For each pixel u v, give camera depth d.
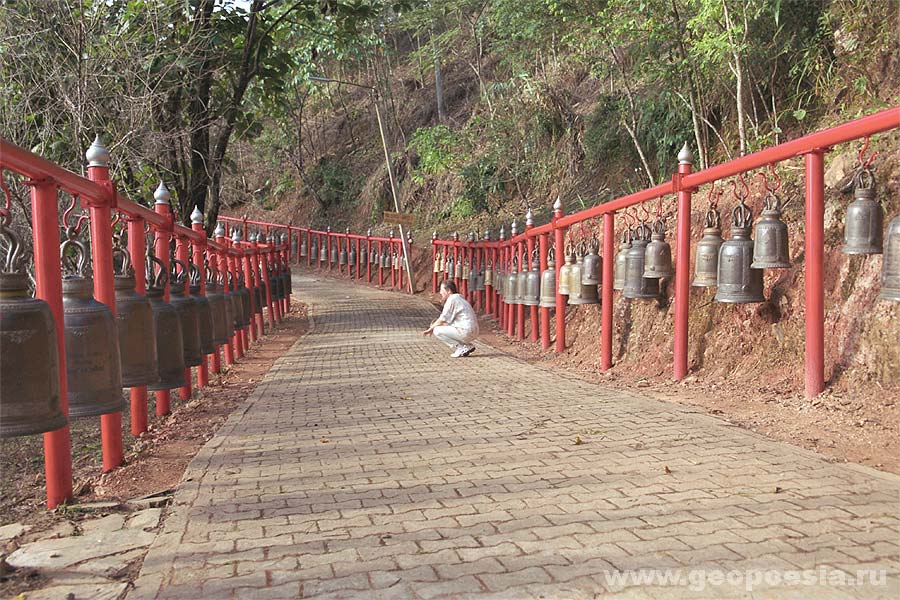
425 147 24.30
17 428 3.68
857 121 5.23
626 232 8.82
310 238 33.31
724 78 11.23
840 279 6.32
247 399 7.78
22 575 3.25
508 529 3.59
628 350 8.98
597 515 3.73
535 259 12.12
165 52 10.45
